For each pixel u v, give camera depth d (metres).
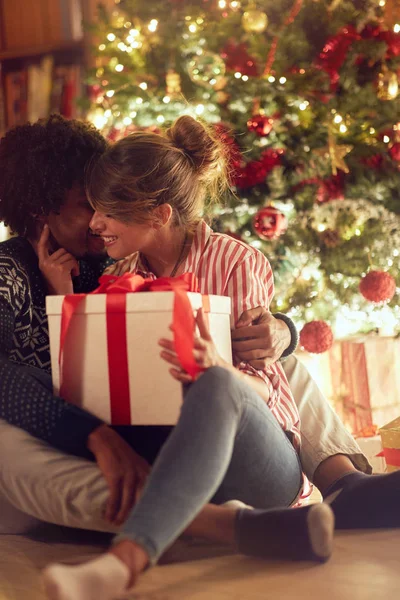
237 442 1.21
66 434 1.22
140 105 2.62
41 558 1.29
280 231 2.41
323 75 2.57
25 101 3.63
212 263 1.49
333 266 2.55
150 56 2.71
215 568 1.17
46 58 3.61
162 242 1.50
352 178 2.61
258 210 2.54
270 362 1.43
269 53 2.58
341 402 2.51
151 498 0.98
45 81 3.58
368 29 2.61
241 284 1.47
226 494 1.29
